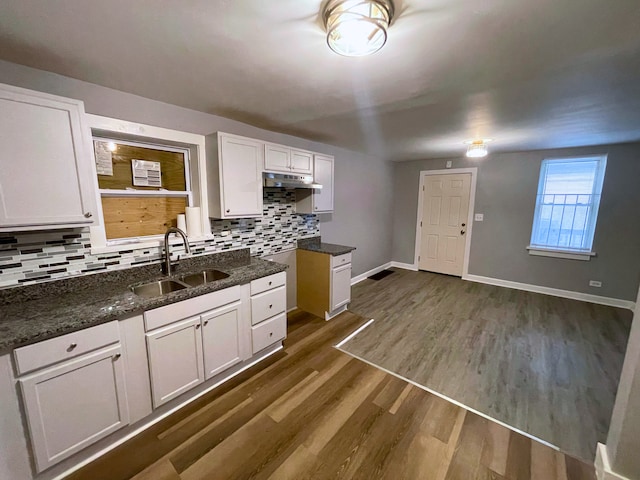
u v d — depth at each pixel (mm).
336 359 2533
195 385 1975
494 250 4684
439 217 5219
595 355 2641
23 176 1427
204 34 1249
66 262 1806
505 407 1978
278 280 2547
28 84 1585
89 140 1629
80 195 1609
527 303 3902
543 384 2230
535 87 1808
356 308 3707
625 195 3654
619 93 1887
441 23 1146
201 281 2434
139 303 1653
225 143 2316
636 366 1306
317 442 1669
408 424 1811
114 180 2072
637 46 1312
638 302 1359
